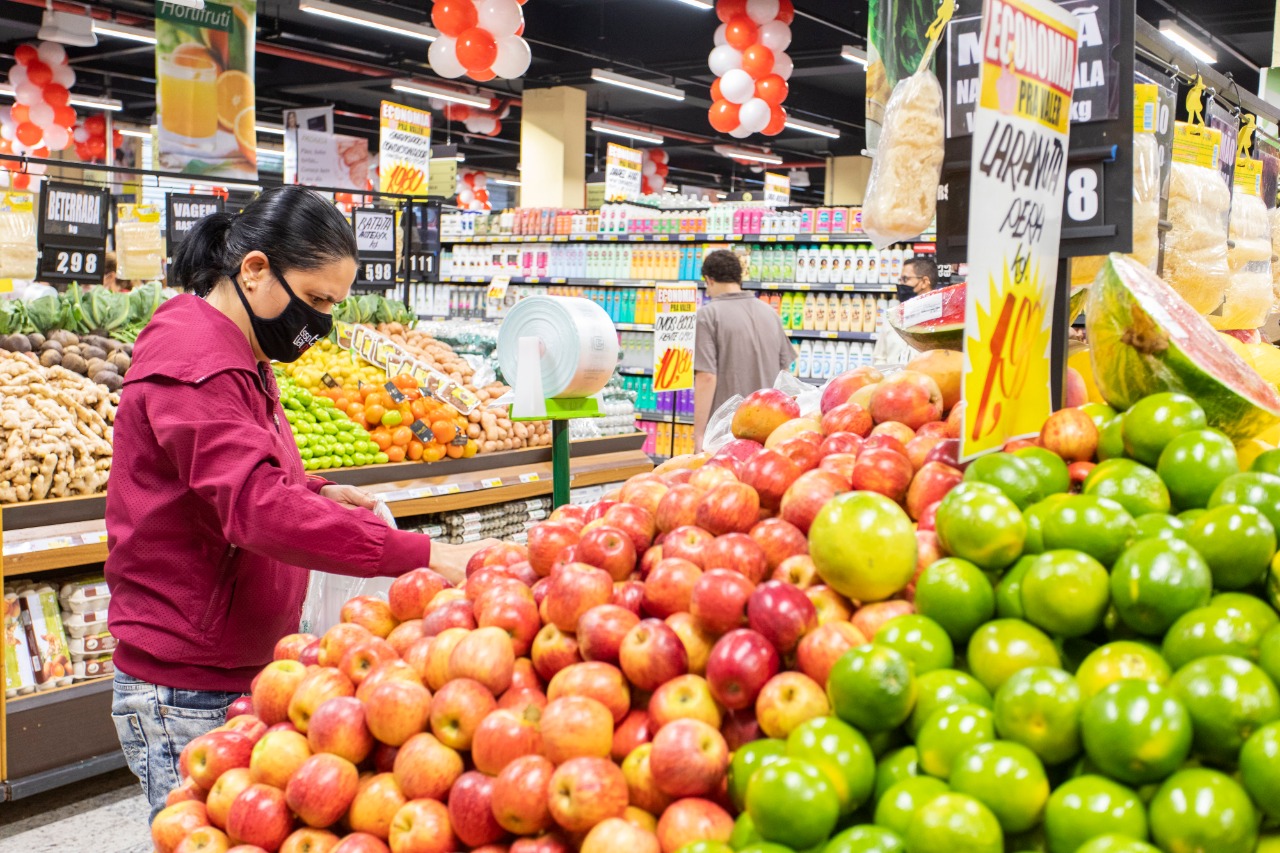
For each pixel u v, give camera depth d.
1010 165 1.36
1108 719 0.90
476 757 1.16
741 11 10.15
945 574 1.13
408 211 6.65
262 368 2.13
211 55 7.99
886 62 2.14
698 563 1.32
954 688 1.04
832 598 1.23
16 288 5.57
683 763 1.05
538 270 9.58
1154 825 0.88
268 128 19.95
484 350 6.07
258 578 1.99
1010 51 1.33
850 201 21.94
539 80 15.70
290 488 1.80
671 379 5.20
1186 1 13.10
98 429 3.76
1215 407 1.40
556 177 15.28
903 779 1.00
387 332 5.76
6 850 3.27
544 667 1.27
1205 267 2.65
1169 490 1.23
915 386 1.64
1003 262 1.37
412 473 4.36
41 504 3.28
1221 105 3.23
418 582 1.50
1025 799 0.91
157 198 9.47
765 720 1.10
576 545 1.44
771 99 10.28
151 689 1.94
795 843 0.95
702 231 8.57
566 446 2.81
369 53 16.02
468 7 8.09
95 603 3.47
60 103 13.45
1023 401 1.49
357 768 1.26
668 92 15.59
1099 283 1.49
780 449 1.58
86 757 3.40
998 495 1.17
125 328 4.80
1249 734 0.89
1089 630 1.07
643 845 1.03
